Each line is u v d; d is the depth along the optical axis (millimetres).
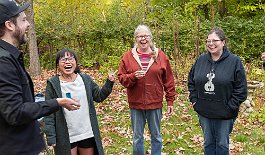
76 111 3637
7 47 2404
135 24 13672
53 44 14312
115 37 13781
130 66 4441
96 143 3713
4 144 2379
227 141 4273
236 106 4055
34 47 12398
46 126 3555
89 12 16578
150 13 14516
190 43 12078
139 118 4555
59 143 3605
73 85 3670
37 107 2352
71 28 14234
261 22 12953
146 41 4406
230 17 13258
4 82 2262
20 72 2438
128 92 4547
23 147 2443
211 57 4191
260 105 7512
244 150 5559
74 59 3697
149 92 4426
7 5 2395
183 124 6746
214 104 4125
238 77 4023
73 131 3643
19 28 2465
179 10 14625
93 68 13938
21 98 2338
